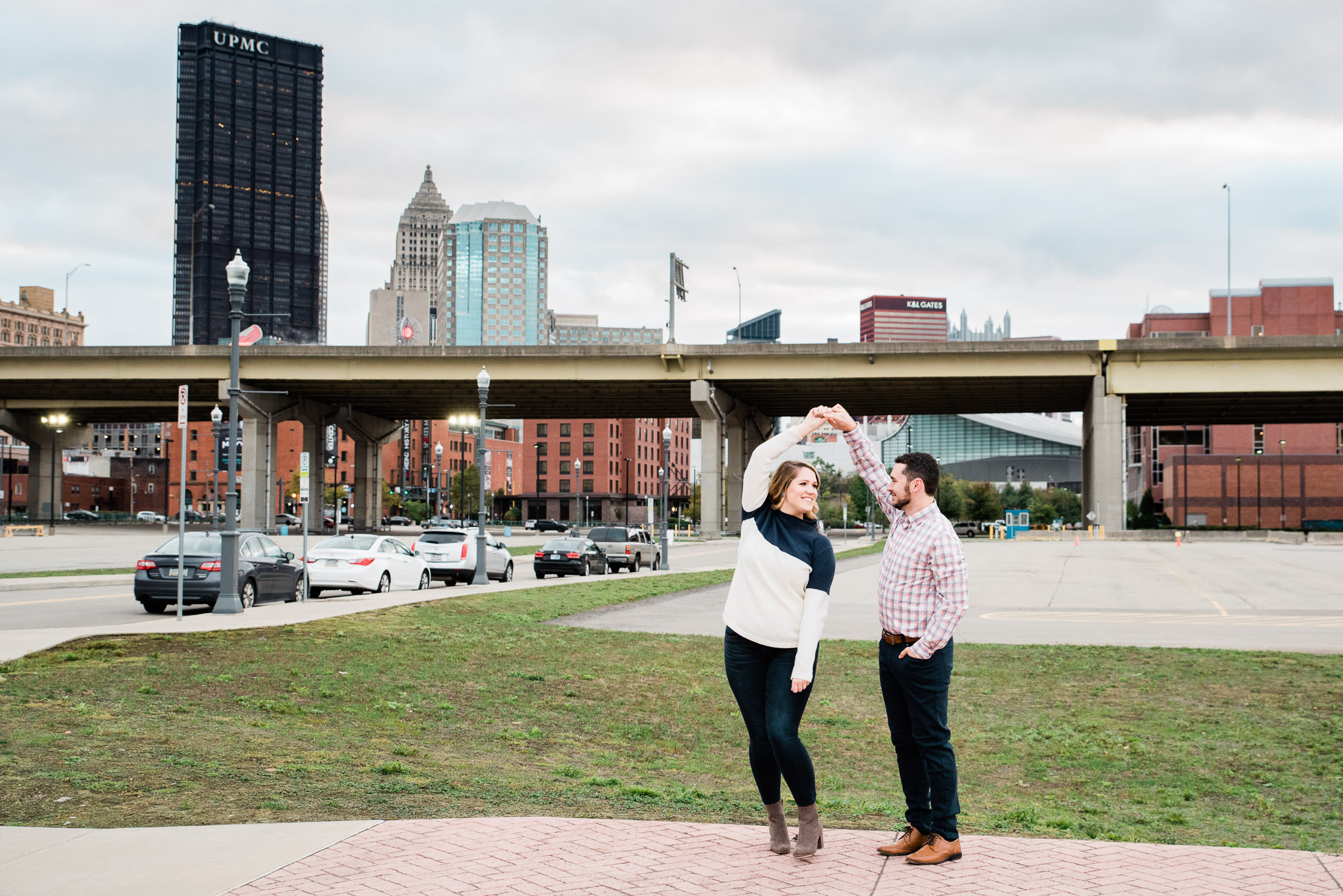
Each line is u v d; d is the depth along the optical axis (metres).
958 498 133.00
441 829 5.48
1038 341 66.88
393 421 103.06
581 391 79.69
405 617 17.41
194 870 4.73
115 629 14.24
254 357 73.75
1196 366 65.19
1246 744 10.45
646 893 4.48
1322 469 99.75
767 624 5.07
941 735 5.10
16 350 74.44
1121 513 66.81
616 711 11.58
